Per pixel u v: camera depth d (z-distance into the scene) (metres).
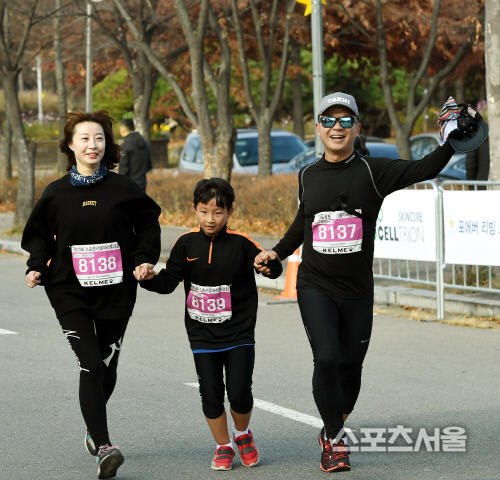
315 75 18.58
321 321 7.17
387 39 32.59
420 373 10.77
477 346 12.23
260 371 11.02
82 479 7.27
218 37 23.75
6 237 26.84
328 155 7.38
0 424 8.94
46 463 7.71
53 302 7.38
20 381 10.75
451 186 16.09
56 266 7.40
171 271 7.46
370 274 7.39
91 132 7.32
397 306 15.62
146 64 37.41
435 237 14.23
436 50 37.06
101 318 7.41
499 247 13.43
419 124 76.31
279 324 14.34
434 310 14.98
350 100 7.22
